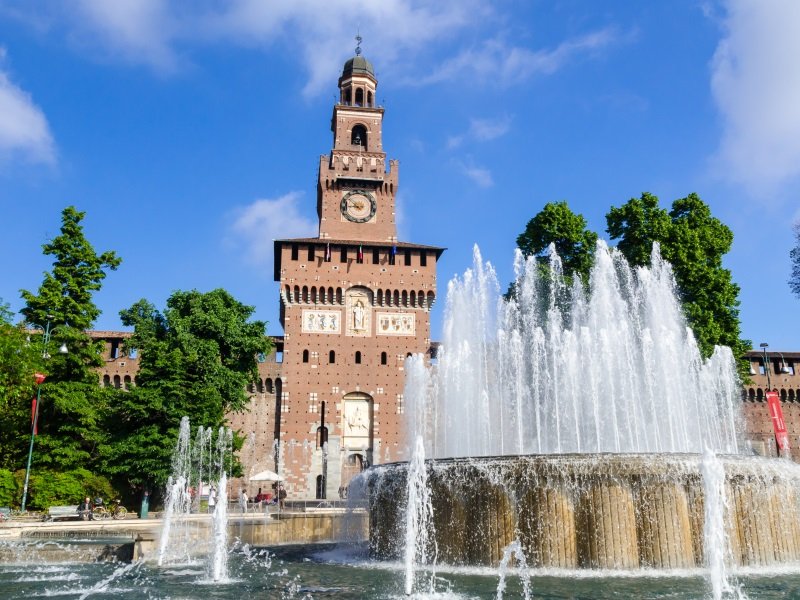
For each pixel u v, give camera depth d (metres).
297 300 64.06
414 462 20.75
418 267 66.12
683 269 47.59
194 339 51.94
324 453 60.84
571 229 51.78
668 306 41.69
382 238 68.00
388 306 65.00
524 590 15.16
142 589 16.70
